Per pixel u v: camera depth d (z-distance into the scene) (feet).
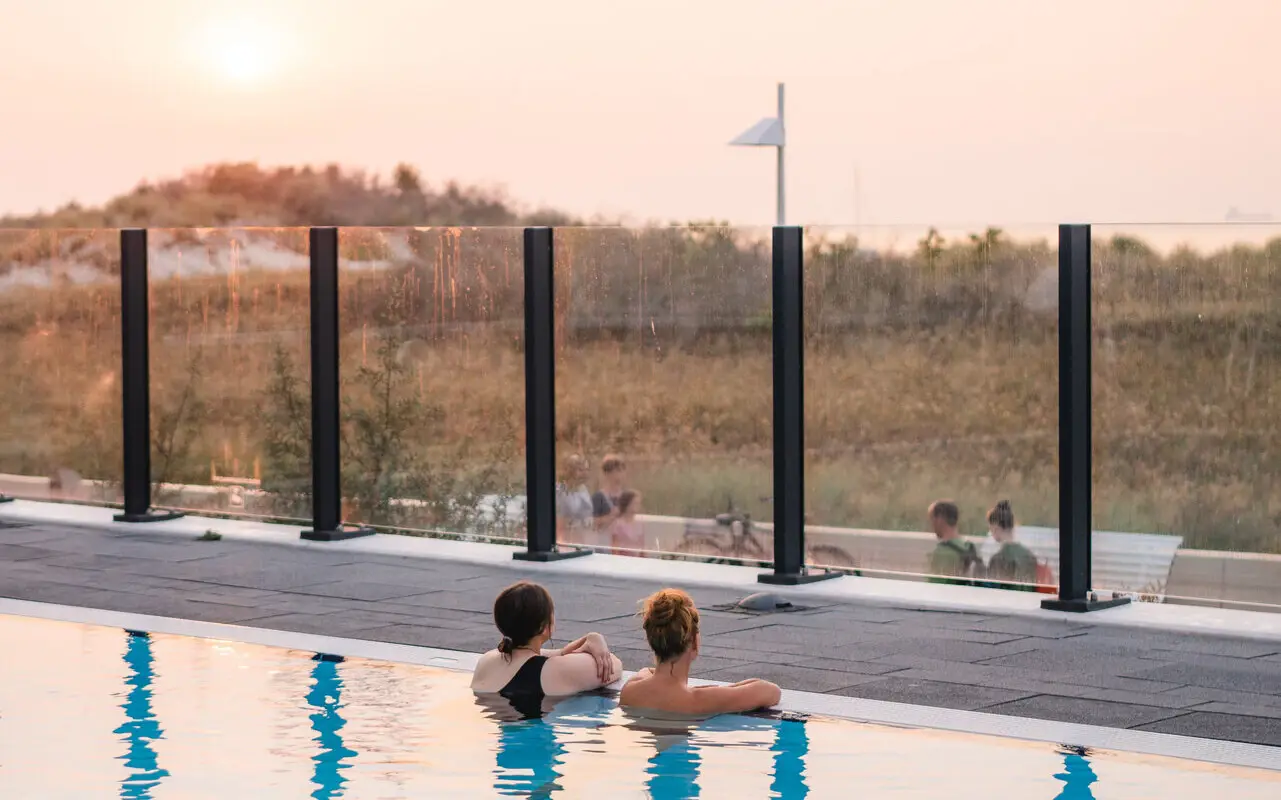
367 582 36.68
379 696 26.23
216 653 29.63
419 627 31.68
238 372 44.91
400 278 42.04
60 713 25.36
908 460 35.68
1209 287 32.30
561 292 39.60
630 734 23.75
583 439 39.63
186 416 45.98
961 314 34.86
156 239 46.01
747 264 37.11
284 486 44.45
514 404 40.68
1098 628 31.04
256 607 33.83
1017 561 34.50
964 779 21.31
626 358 38.88
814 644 29.71
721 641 30.01
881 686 26.43
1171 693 25.81
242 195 236.84
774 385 36.01
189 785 21.54
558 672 26.09
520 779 21.57
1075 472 32.58
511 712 25.08
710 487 37.99
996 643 29.71
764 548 37.32
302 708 25.48
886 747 22.85
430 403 41.83
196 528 44.68
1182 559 32.81
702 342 37.83
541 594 26.43
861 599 34.09
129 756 22.95
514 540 40.91
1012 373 34.27
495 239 40.52
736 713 24.71
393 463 42.57
